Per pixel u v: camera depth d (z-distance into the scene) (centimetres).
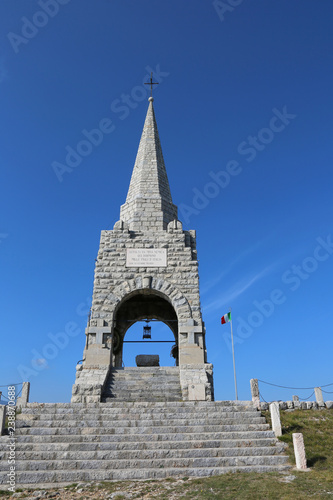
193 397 1827
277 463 1216
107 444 1275
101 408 1569
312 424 1617
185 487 1027
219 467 1184
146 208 2630
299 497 905
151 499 944
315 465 1198
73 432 1366
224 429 1425
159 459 1204
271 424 1518
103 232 2455
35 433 1362
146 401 1786
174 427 1404
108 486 1060
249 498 914
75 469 1166
